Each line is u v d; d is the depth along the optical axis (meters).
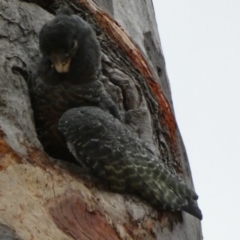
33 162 8.74
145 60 11.52
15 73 9.71
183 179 10.81
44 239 8.09
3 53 9.83
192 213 9.52
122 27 11.75
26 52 10.16
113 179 9.22
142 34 12.14
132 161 9.34
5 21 10.17
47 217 8.34
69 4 11.24
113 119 9.69
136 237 9.08
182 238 9.88
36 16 10.59
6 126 8.91
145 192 9.33
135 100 10.77
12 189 8.34
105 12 11.53
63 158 10.16
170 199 9.45
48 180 8.68
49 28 9.73
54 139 9.98
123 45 11.27
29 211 8.25
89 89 10.02
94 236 8.57
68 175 8.93
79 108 9.64
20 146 8.82
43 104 9.96
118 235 8.85
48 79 9.95
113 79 10.79
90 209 8.73
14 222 8.05
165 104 11.19
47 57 9.88
